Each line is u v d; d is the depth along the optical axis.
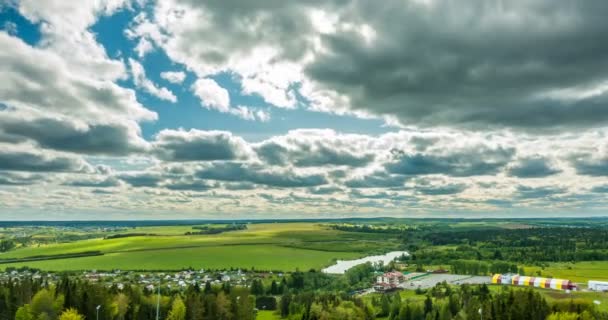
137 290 198.50
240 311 189.25
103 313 166.50
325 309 191.38
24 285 182.88
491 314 165.50
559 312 160.00
